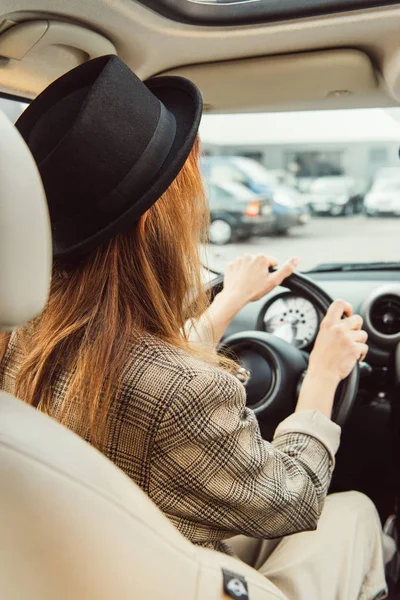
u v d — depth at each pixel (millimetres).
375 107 1791
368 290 2094
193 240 984
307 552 1212
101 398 833
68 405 851
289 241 7961
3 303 574
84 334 867
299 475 966
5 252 566
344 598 1179
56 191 852
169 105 991
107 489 661
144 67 1496
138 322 883
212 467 834
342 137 16141
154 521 701
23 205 571
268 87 1619
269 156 16500
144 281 897
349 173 16562
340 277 2252
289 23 1312
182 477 835
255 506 876
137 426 822
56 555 627
